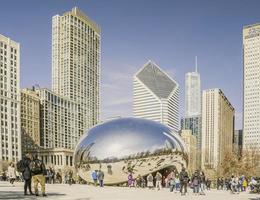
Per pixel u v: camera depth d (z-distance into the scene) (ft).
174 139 182.60
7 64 623.36
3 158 594.65
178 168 182.91
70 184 163.02
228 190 158.10
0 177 234.99
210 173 433.48
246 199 89.71
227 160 403.13
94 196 82.23
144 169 170.71
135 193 100.73
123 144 171.01
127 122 182.09
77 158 183.62
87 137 183.11
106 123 185.98
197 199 84.28
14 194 79.87
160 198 82.89
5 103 612.29
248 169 387.34
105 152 171.12
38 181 75.56
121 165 168.86
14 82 639.35
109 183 173.17
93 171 160.76
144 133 175.32
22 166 76.95
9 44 629.92
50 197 74.23
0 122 595.88
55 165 637.30
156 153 172.76
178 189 133.49
